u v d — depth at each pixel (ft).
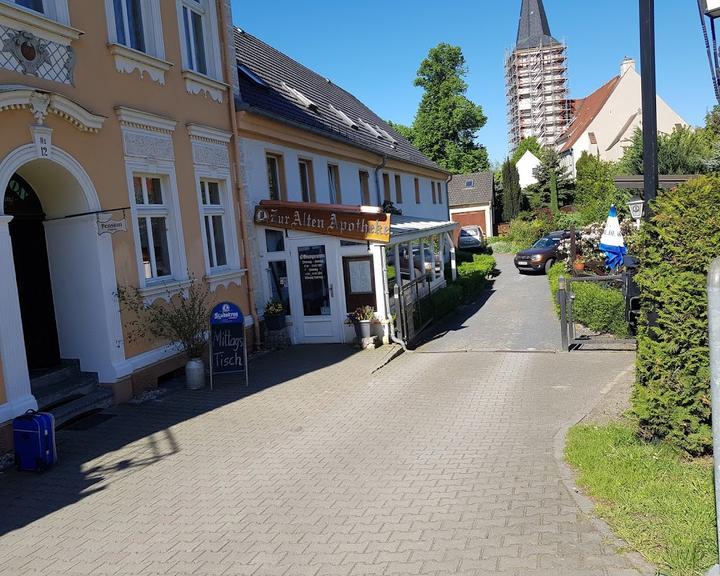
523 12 302.45
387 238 41.01
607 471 16.94
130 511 17.19
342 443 22.17
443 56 187.52
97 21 28.55
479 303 68.64
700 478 15.99
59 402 26.20
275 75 62.23
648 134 18.80
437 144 191.93
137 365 29.84
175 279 33.35
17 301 23.75
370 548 14.23
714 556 12.32
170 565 14.03
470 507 16.06
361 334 41.42
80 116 26.78
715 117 99.09
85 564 14.33
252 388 31.04
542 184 182.70
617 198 94.89
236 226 39.88
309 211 41.96
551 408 25.61
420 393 29.19
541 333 46.60
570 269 60.23
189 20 37.22
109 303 28.43
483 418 24.63
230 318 31.78
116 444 23.06
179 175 34.17
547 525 14.62
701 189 16.61
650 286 17.51
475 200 178.81
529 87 299.17
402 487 17.78
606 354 37.11
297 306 43.45
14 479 19.99
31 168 26.27
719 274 10.10
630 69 193.57
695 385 17.17
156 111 32.48
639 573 12.25
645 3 18.67
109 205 28.84
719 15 18.28
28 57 24.64
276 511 16.62
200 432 24.13
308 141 50.31
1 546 15.49
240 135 40.86
